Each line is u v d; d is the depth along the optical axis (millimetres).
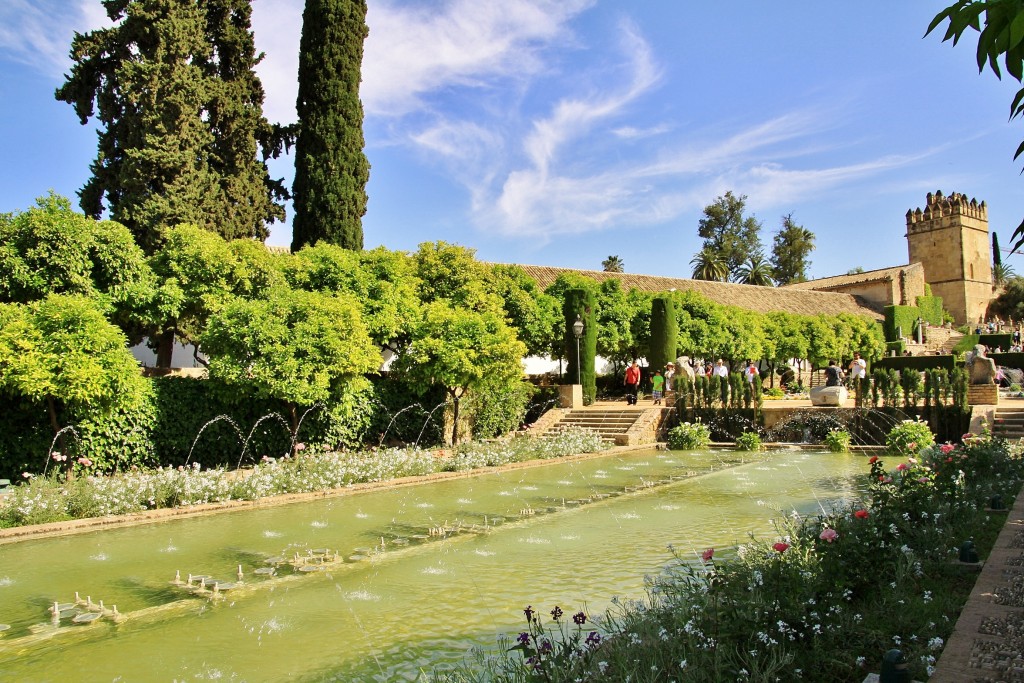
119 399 11141
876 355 36688
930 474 7742
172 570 7051
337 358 13508
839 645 3730
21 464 11203
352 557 7402
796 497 11102
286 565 7191
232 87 20922
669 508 10312
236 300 13977
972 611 4148
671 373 22766
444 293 20344
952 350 41688
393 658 4695
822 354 33000
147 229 18188
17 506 8805
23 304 11508
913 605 4277
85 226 12672
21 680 4406
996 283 59438
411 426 17641
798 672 3410
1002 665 3342
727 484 12734
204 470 13367
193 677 4441
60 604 5957
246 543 8227
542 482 13289
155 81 18484
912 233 56375
